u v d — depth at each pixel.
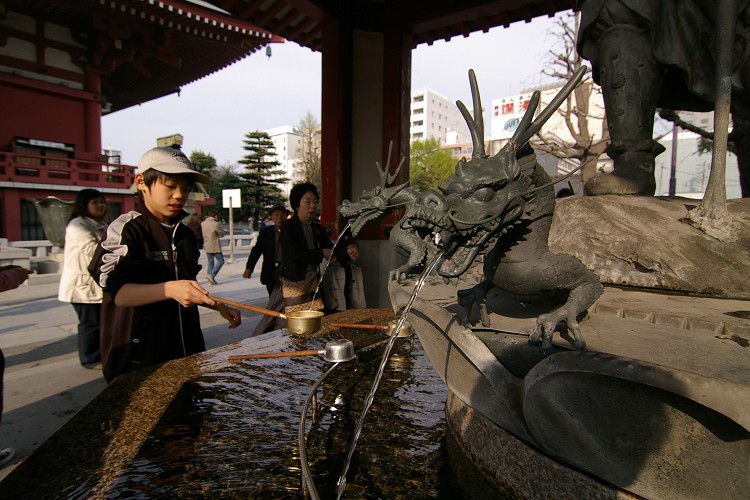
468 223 1.24
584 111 14.06
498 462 1.42
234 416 1.87
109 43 16.98
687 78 2.32
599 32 2.60
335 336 3.06
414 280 2.05
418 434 1.80
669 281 2.02
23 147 16.56
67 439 1.59
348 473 1.50
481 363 1.29
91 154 17.91
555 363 1.06
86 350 4.24
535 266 1.39
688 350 1.17
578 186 11.55
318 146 38.38
